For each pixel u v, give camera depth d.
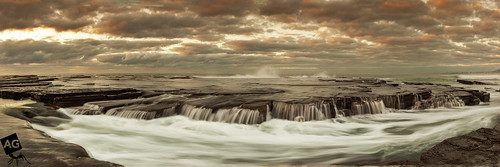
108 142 10.66
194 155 9.34
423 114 17.62
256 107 14.65
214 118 14.84
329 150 9.88
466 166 6.34
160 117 15.16
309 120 15.02
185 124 14.09
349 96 17.77
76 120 14.33
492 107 20.25
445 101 20.56
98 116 15.23
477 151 7.07
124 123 14.05
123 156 8.95
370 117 16.58
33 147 7.02
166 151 9.73
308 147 10.37
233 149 10.18
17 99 20.80
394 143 10.30
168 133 12.45
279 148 10.30
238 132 12.86
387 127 14.02
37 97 19.20
